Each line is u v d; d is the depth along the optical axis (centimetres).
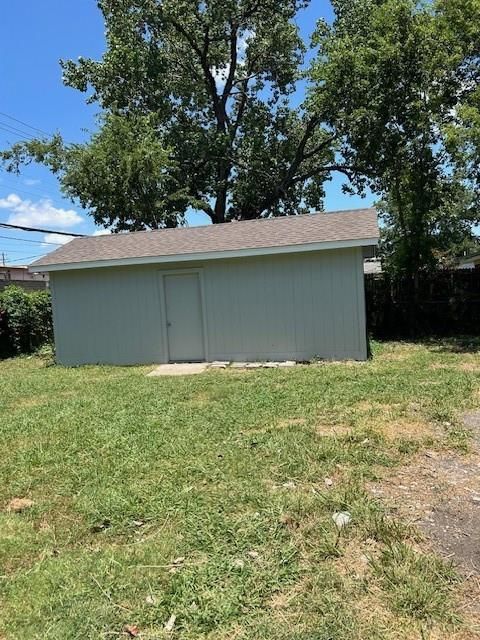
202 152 2158
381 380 734
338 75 1539
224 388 748
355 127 1647
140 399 700
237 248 1005
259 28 2225
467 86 1308
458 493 354
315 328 1011
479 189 1307
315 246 963
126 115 2130
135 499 364
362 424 518
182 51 2264
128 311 1113
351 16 1870
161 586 259
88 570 276
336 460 421
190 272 1070
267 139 2342
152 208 2034
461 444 448
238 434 507
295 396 660
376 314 1377
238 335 1055
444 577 254
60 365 1158
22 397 802
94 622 234
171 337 1098
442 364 873
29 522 342
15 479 422
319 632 219
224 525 318
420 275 1369
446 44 1296
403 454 432
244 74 2373
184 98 2252
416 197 1376
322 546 288
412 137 1425
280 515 327
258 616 232
